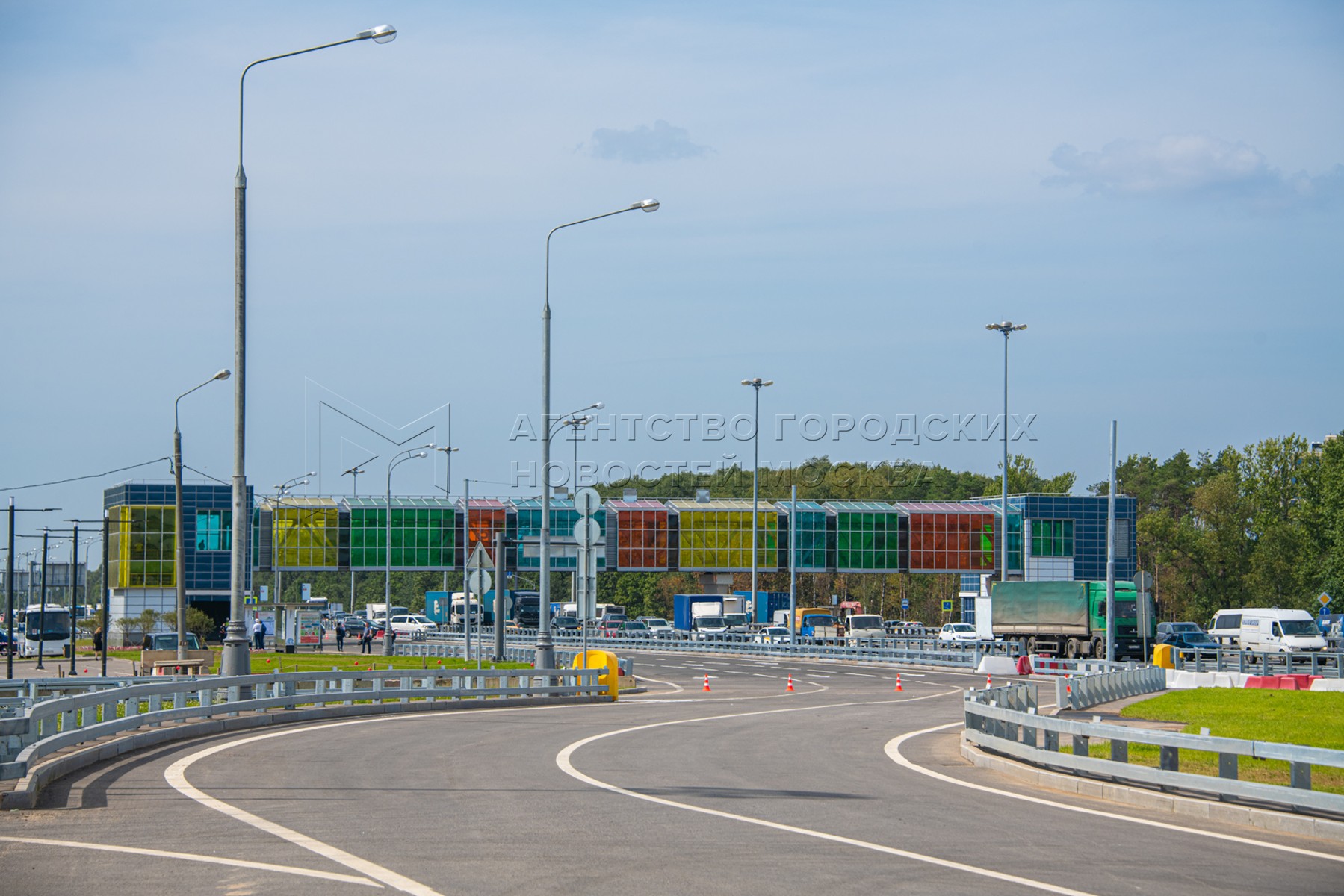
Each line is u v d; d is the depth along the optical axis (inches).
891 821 608.7
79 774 761.6
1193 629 3287.4
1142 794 686.5
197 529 4037.9
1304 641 2989.7
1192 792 688.4
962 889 450.0
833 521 4458.7
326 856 498.9
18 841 529.0
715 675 2551.7
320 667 2330.2
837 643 3663.9
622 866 484.4
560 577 6722.4
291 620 3363.7
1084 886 460.1
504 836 549.3
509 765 837.2
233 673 1217.4
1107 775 723.4
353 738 1033.5
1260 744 630.5
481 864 486.3
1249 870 498.0
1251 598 5270.7
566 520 4461.1
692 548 4431.6
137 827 568.1
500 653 2289.6
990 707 923.4
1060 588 3063.5
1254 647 3122.5
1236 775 657.0
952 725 1282.0
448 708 1453.0
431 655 3073.3
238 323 1248.8
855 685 2197.3
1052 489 6993.1
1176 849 542.9
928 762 919.7
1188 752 1043.9
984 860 507.2
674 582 6722.4
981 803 685.9
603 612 4886.8
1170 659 2341.3
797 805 661.3
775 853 516.1
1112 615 2389.3
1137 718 1392.7
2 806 617.3
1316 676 2102.6
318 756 877.2
